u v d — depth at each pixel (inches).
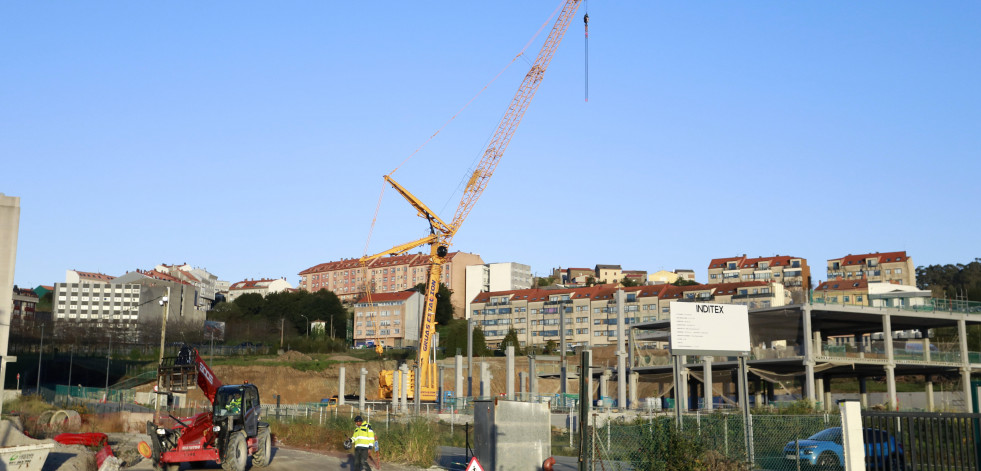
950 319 2468.0
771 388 2743.6
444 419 2197.3
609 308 6166.3
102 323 5260.8
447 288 7485.2
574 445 1425.9
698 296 5915.4
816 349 2257.6
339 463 1085.1
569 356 4611.2
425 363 3356.3
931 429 770.8
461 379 2955.2
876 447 810.8
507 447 907.4
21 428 1259.8
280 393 4461.1
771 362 2284.7
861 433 807.1
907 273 6939.0
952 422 762.2
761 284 5733.3
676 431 858.8
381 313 6609.3
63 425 1562.5
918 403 2768.2
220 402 978.7
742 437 1045.2
